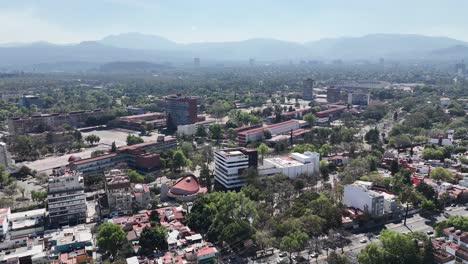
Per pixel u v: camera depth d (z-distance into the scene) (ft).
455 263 636.48
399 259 627.46
